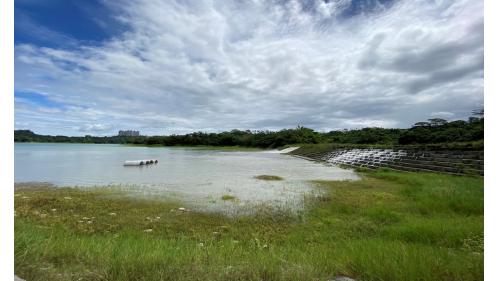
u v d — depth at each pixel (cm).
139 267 280
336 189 1213
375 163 2164
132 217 738
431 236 536
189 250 370
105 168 2059
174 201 947
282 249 448
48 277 255
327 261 334
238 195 1073
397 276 295
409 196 988
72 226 648
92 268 279
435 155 1848
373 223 691
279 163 2703
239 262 310
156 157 3528
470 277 295
